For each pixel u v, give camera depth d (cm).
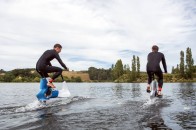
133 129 464
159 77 1041
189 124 507
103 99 1014
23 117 583
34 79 8588
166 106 762
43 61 850
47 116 595
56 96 881
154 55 1014
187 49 10594
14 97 1232
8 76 8469
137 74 11650
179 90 1772
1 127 477
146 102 877
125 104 818
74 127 478
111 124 504
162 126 489
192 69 10569
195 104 816
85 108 729
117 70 12662
